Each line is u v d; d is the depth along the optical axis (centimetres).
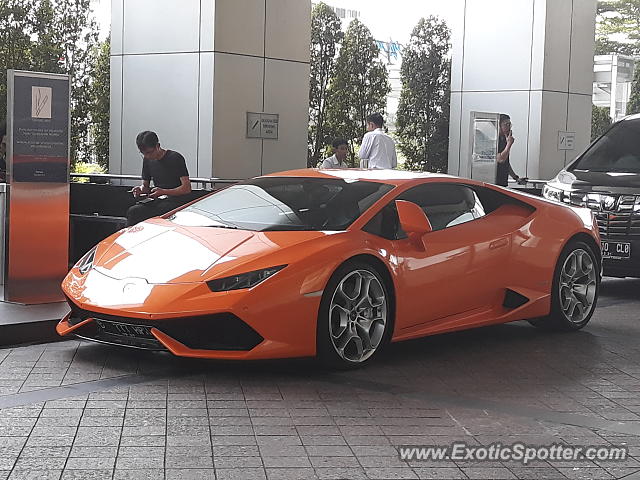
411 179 717
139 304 601
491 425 520
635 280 1219
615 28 3522
